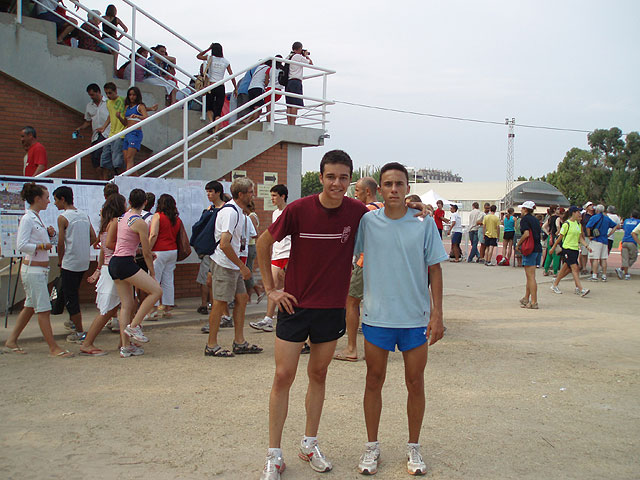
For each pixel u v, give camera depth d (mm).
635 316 9766
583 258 16484
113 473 3590
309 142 11250
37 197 6207
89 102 10328
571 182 76000
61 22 10758
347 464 3826
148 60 11555
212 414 4664
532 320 9227
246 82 12016
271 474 3500
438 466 3805
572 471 3756
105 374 5730
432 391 5418
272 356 6586
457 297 11578
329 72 11375
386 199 3629
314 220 3588
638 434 4430
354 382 5648
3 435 4148
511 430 4465
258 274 9680
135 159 10828
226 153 10219
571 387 5648
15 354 6391
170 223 8219
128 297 6469
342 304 3715
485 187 53500
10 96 9836
